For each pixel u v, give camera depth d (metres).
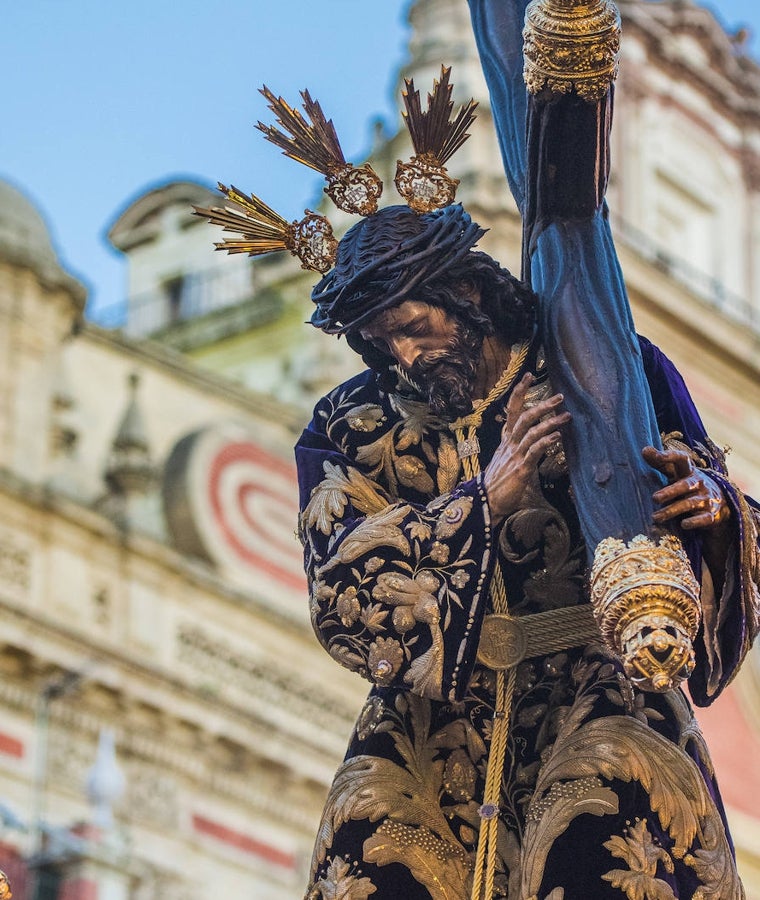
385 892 4.41
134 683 30.17
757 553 4.25
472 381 4.54
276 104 4.68
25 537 30.38
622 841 4.25
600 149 4.43
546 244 4.52
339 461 4.72
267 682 32.00
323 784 31.69
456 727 4.53
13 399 32.25
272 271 39.16
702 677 4.22
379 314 4.48
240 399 35.00
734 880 4.28
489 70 4.96
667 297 33.53
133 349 34.12
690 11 36.78
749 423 34.12
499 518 4.40
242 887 30.16
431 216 4.54
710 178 36.22
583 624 4.51
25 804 28.16
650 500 4.09
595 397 4.26
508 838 4.41
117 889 27.77
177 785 30.12
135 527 31.56
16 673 29.22
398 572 4.41
